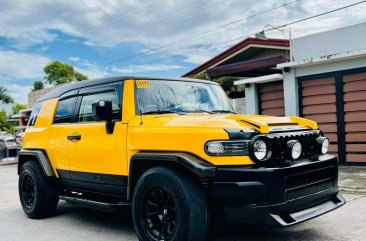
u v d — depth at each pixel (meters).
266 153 3.63
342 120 10.37
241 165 3.57
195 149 3.69
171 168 3.84
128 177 4.24
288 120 4.30
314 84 10.95
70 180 5.28
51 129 5.58
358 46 10.12
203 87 5.16
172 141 3.87
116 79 4.72
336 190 4.30
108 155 4.54
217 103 5.11
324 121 10.77
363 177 8.20
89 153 4.82
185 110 4.68
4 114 40.75
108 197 4.91
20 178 6.10
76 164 5.07
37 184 5.65
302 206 3.81
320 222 4.87
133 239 4.57
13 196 8.17
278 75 11.69
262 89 12.74
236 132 3.63
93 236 4.78
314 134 4.20
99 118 4.39
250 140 3.61
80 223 5.46
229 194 3.50
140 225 4.02
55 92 5.92
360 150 10.09
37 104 6.34
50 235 4.93
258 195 3.46
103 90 4.86
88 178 4.91
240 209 3.52
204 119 4.02
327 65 10.57
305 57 11.23
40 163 5.59
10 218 6.00
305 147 4.03
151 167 4.21
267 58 12.40
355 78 10.09
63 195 5.46
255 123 3.80
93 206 4.72
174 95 4.75
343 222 4.83
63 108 5.52
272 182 3.46
